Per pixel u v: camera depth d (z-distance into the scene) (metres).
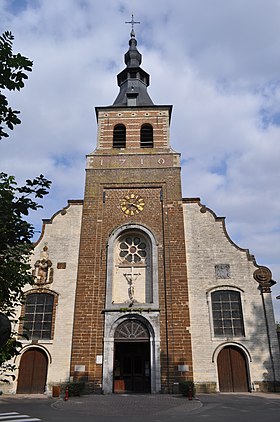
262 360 21.42
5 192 6.57
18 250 7.29
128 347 23.47
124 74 33.84
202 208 25.53
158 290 22.95
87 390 20.66
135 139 28.41
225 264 23.84
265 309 22.45
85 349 21.56
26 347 22.14
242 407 15.59
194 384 20.17
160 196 25.97
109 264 23.86
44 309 23.12
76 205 26.08
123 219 25.31
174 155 27.39
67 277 23.84
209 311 22.64
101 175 26.84
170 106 29.58
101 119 29.41
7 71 6.03
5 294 7.41
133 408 15.53
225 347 21.95
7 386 21.33
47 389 21.05
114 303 22.88
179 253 23.92
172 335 21.70
